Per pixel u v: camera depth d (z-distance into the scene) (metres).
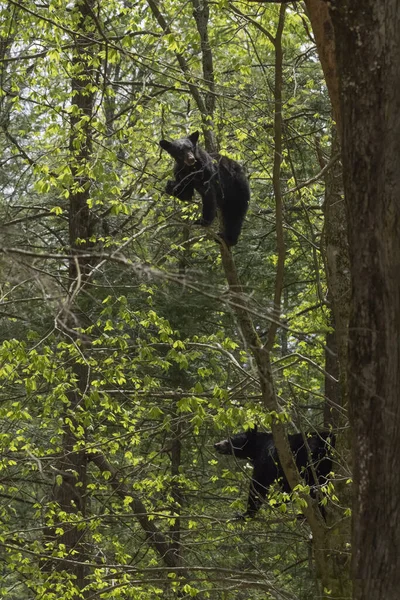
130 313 9.45
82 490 12.92
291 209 13.33
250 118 11.16
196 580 9.34
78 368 12.33
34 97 11.52
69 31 8.55
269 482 10.52
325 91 13.84
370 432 4.50
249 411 9.20
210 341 10.24
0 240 4.59
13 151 13.10
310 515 8.58
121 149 11.34
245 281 15.30
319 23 6.09
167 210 11.59
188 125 11.92
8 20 11.24
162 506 11.61
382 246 4.48
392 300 4.47
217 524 10.54
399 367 4.46
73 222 13.18
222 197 9.02
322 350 13.73
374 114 4.50
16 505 14.38
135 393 9.96
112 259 4.52
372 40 4.49
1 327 9.99
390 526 4.45
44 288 4.48
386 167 4.48
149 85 11.67
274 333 7.91
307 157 13.48
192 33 10.96
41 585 9.34
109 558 12.29
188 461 15.80
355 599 4.52
